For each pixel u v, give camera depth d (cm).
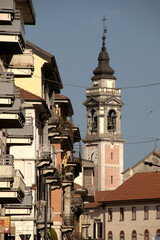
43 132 10294
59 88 11200
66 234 13875
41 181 10100
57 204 12169
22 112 6281
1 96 5875
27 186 8856
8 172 6153
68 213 13662
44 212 9956
